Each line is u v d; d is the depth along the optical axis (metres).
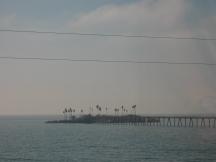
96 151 152.00
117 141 199.88
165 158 132.50
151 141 198.12
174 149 158.25
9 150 154.38
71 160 127.38
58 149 159.12
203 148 161.12
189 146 169.62
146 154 142.75
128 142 192.75
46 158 131.75
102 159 130.00
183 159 129.38
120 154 143.00
